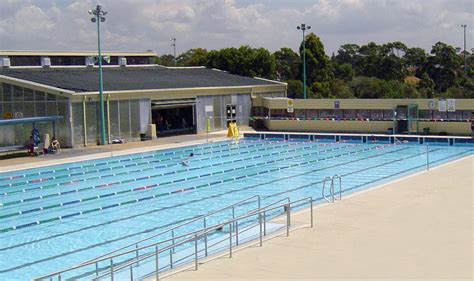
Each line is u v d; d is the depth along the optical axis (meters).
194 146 40.56
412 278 11.44
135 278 13.08
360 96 73.06
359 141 41.81
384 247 13.75
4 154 36.38
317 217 17.22
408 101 43.69
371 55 92.62
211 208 21.83
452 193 19.95
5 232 19.20
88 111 39.69
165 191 25.41
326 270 12.14
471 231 14.93
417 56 96.69
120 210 21.97
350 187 24.72
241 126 51.81
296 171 29.61
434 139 39.19
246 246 14.38
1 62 47.62
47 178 29.16
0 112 40.62
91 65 54.81
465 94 67.19
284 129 48.81
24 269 15.21
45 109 39.16
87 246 17.23
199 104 47.75
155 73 55.53
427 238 14.40
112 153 36.09
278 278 11.73
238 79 57.28
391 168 29.45
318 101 47.97
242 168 31.05
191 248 15.53
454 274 11.60
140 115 43.00
